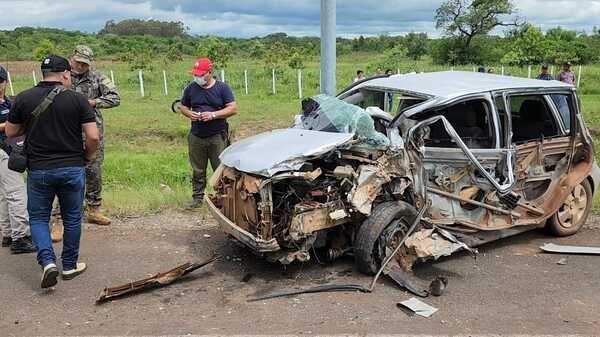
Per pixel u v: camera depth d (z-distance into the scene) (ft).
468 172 18.40
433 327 13.93
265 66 128.67
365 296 15.76
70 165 16.21
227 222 17.12
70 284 16.66
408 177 17.26
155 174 35.99
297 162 16.01
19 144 17.03
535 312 14.88
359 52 236.63
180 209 24.27
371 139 16.99
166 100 81.51
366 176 16.42
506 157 18.45
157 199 25.07
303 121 19.03
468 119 18.89
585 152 20.94
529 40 149.79
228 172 17.49
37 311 14.90
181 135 55.26
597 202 25.05
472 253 17.24
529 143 19.61
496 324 14.14
